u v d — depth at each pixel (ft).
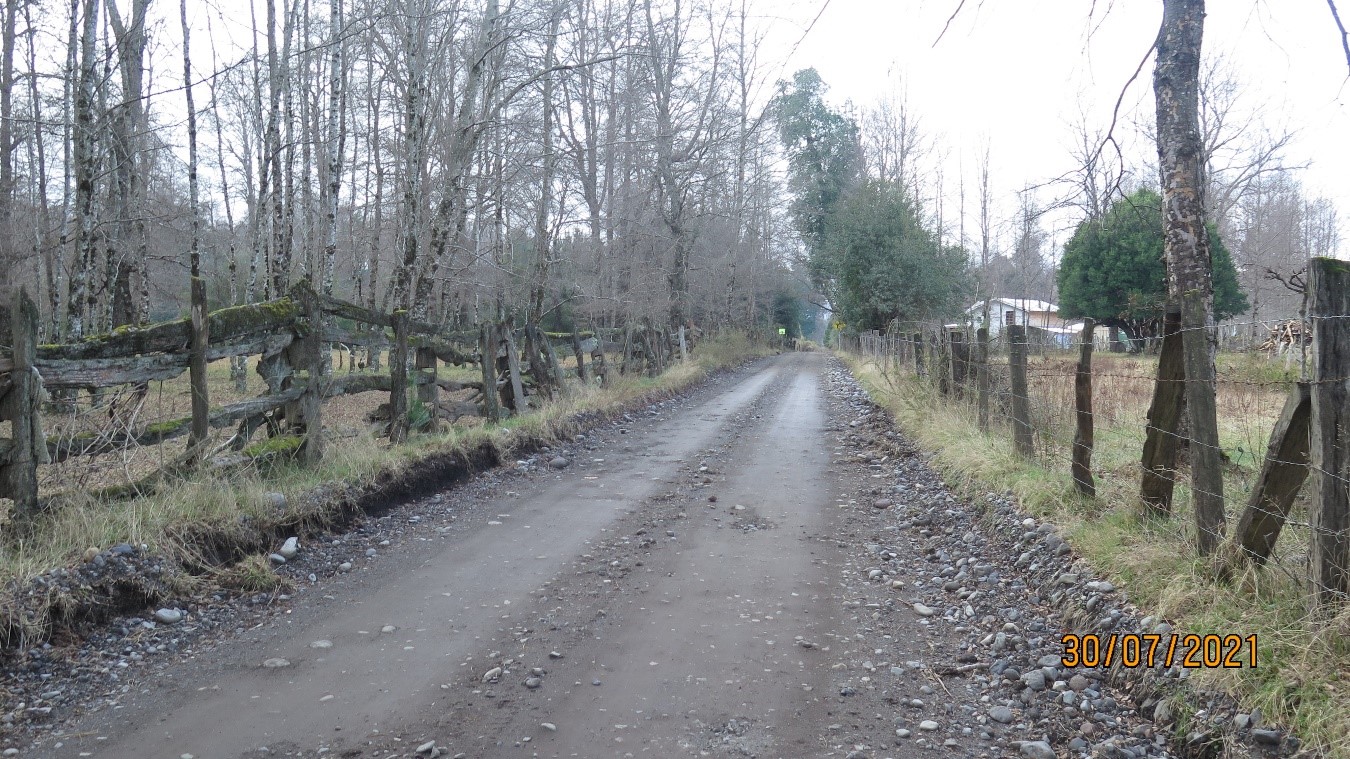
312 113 66.49
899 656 14.25
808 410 54.90
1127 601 14.33
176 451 23.57
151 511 17.71
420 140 46.29
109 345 18.45
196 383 20.81
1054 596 15.98
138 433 19.39
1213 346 16.19
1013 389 25.22
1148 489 16.96
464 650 14.43
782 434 42.60
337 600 17.02
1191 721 11.16
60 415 24.40
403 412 29.96
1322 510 11.62
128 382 19.07
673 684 13.09
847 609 16.56
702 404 58.75
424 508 25.08
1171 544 15.15
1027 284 168.55
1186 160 20.92
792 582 18.22
